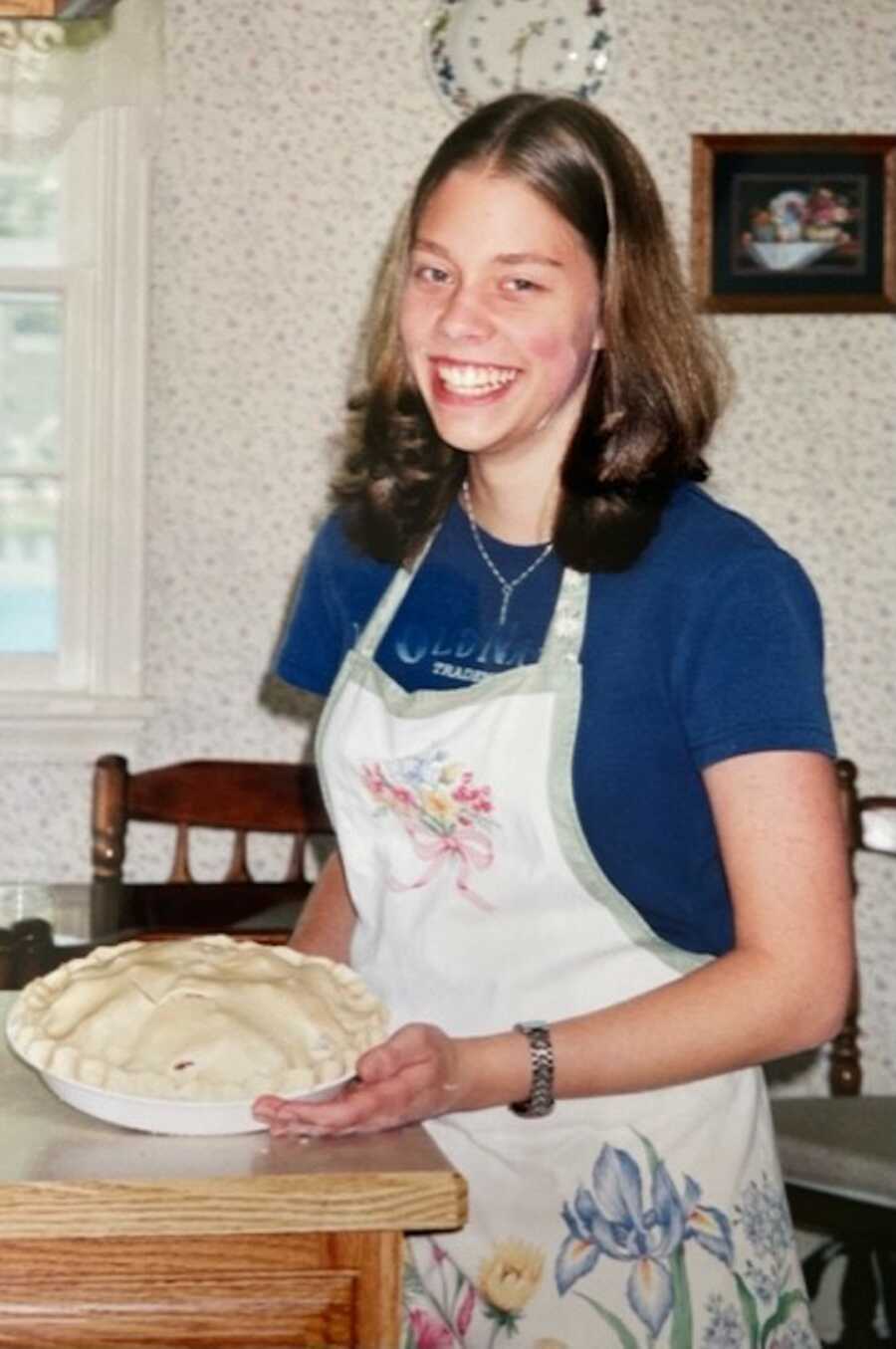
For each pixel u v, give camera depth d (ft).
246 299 13.44
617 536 5.41
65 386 13.50
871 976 13.82
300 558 13.58
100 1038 4.73
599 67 13.44
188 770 11.71
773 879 5.16
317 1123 4.54
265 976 5.00
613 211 5.41
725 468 13.75
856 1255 11.50
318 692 6.48
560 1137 5.58
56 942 8.89
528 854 5.64
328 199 13.42
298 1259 4.36
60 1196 4.20
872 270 13.62
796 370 13.74
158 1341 4.32
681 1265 5.54
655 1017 5.09
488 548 5.81
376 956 6.03
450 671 5.80
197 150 13.33
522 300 5.34
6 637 13.76
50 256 13.51
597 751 5.47
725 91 13.56
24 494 13.70
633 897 5.61
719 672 5.24
